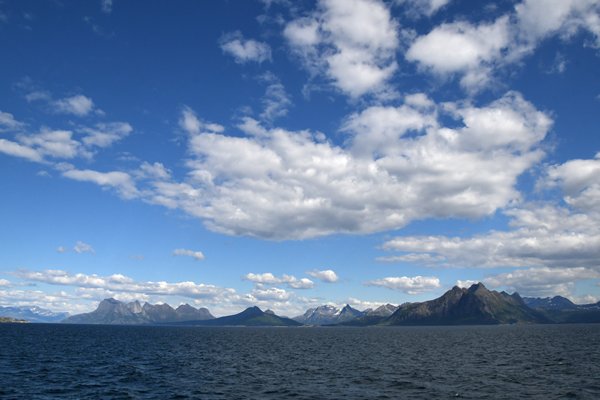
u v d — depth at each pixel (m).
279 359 99.44
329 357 105.44
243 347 143.75
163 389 56.59
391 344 164.25
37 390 54.69
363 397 52.41
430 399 51.28
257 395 53.31
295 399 51.12
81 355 103.81
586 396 52.41
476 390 56.78
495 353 113.38
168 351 121.56
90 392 54.00
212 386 59.41
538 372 73.00
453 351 123.12
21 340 161.38
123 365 83.38
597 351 114.88
